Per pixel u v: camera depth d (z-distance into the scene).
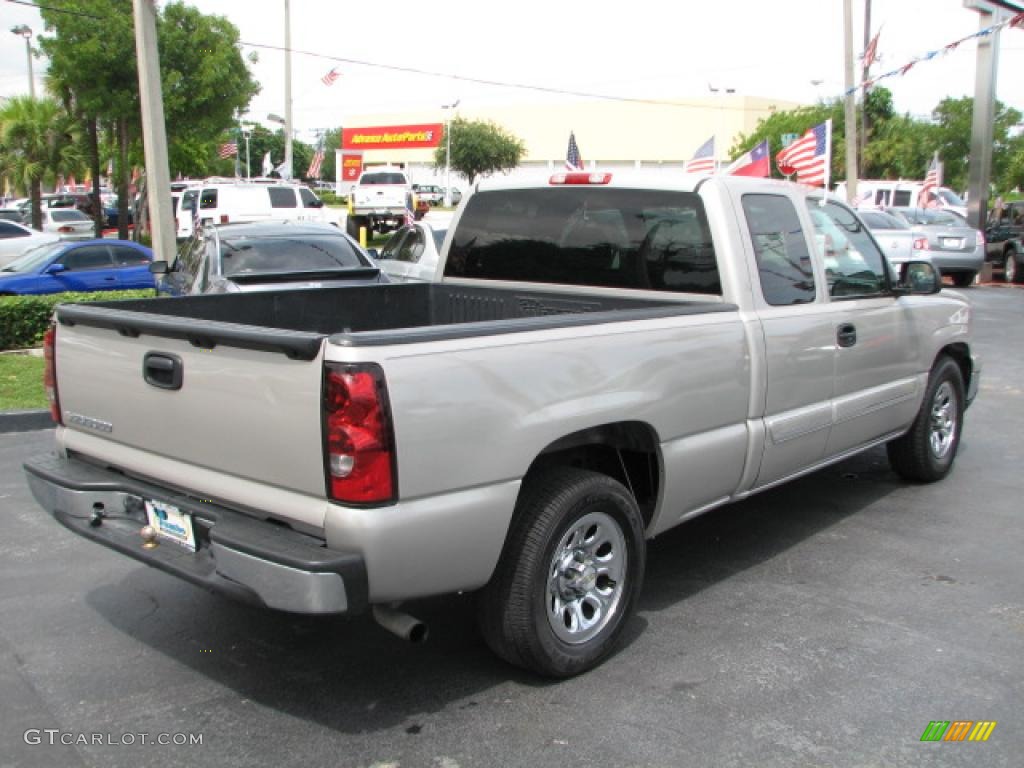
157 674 3.92
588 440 3.90
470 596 4.70
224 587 3.30
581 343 3.71
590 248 5.10
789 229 4.99
